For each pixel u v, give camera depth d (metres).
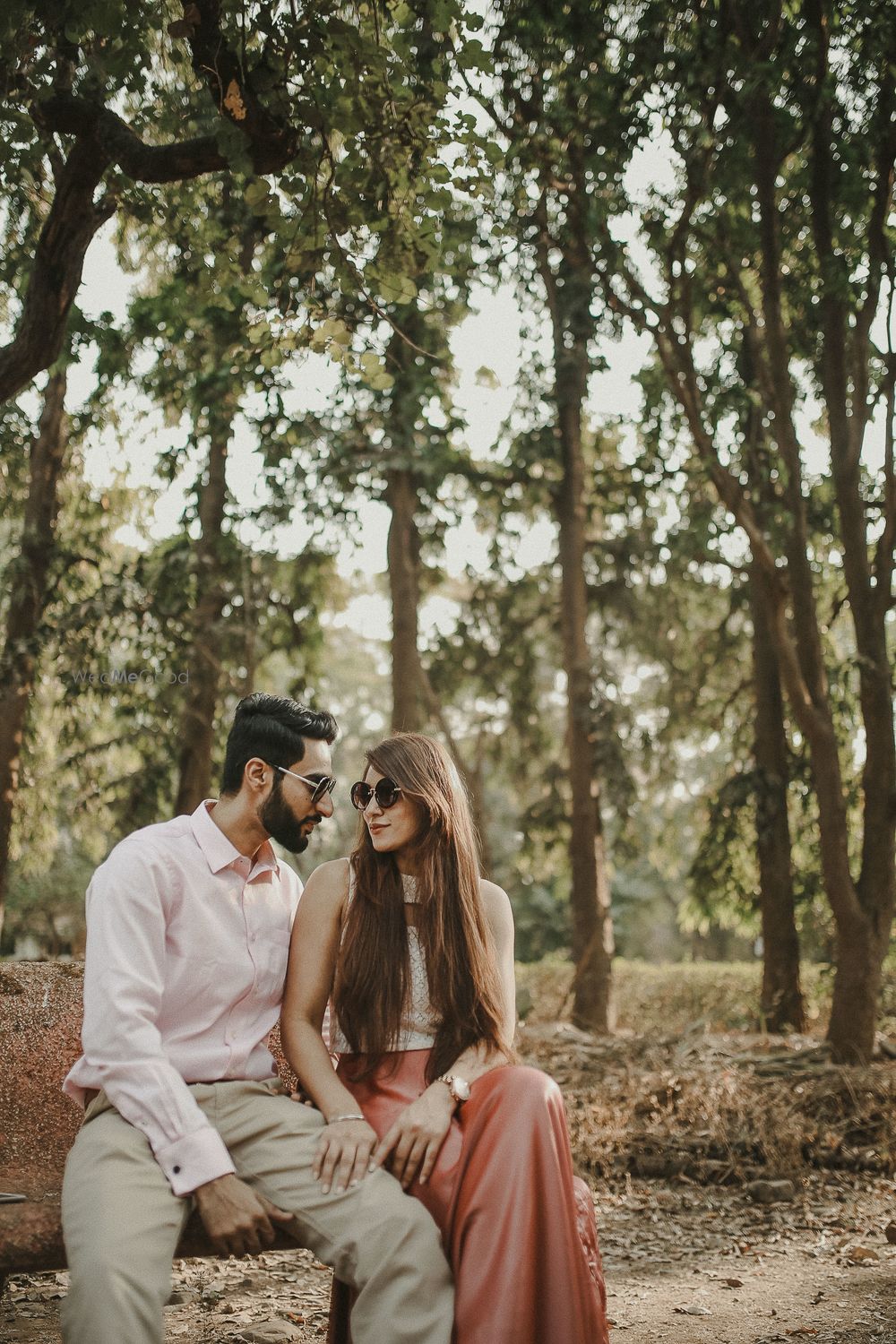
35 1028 3.42
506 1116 2.61
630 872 28.30
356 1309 2.53
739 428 12.91
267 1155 2.71
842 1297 4.15
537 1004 16.64
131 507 15.45
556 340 15.17
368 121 4.60
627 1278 4.47
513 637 16.30
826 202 10.17
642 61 8.87
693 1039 9.82
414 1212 2.56
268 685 15.62
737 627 15.38
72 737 15.20
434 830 3.09
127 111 5.78
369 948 2.99
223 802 3.05
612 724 14.98
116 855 2.85
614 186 10.08
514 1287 2.41
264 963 2.98
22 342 5.40
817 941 14.30
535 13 8.80
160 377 14.21
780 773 14.23
